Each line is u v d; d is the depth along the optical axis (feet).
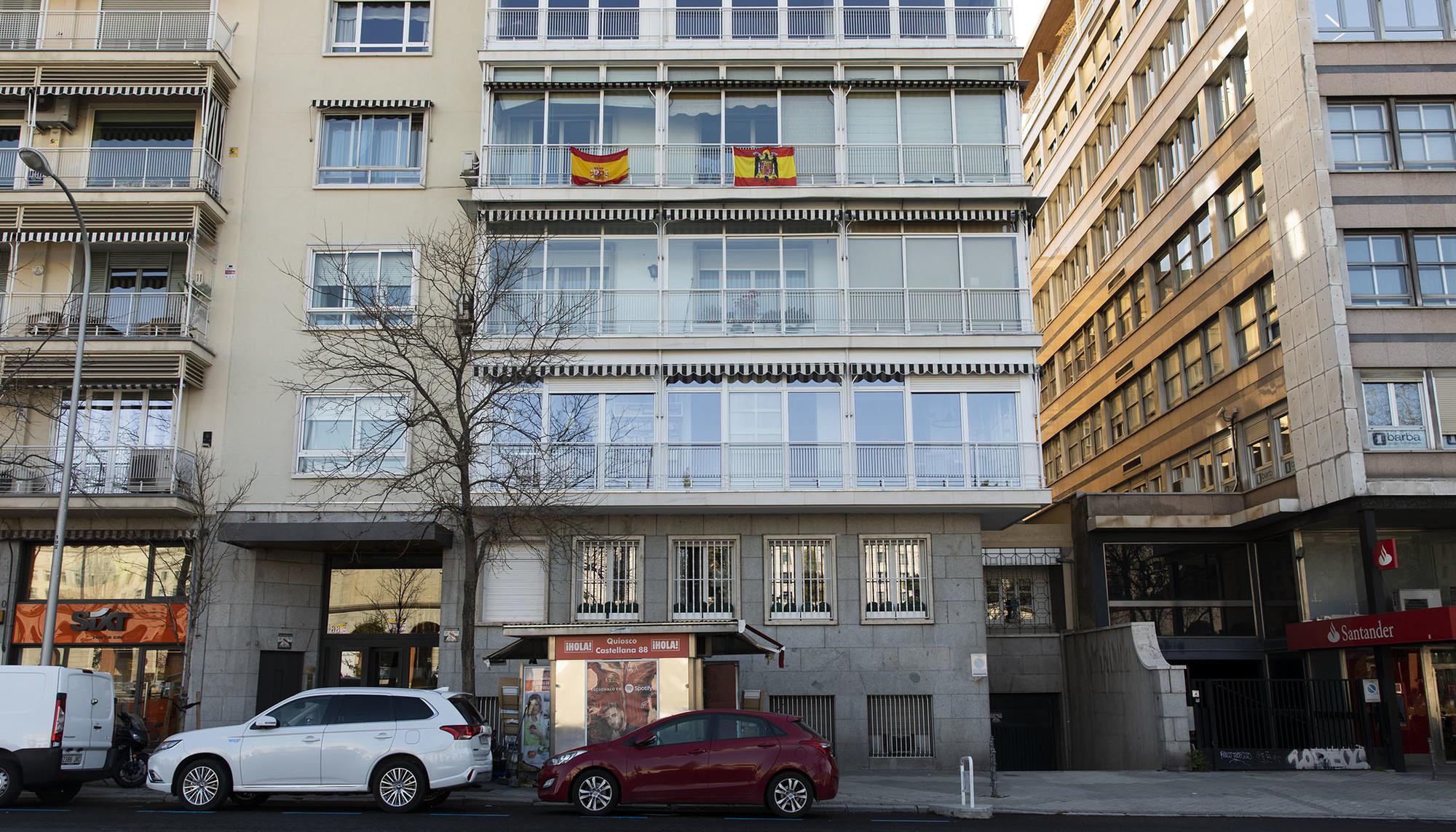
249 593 78.59
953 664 77.82
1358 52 84.84
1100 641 84.79
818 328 82.02
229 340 82.79
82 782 53.42
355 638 81.56
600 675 57.67
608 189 82.48
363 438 81.00
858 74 86.38
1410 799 55.77
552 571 78.59
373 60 88.48
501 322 80.43
